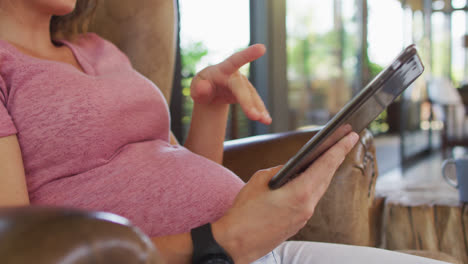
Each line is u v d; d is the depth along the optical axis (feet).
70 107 1.87
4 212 0.60
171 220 1.78
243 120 11.05
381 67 14.80
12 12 2.15
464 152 16.65
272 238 1.51
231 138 10.77
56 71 1.93
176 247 1.48
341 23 12.99
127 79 2.18
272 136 3.13
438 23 17.95
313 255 2.08
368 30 13.99
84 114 1.89
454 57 19.17
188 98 9.93
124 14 3.14
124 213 1.75
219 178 1.99
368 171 2.93
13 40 2.16
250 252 1.52
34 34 2.23
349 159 2.82
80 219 0.61
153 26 3.25
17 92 1.84
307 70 12.08
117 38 3.14
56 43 2.45
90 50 2.52
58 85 1.89
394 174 13.33
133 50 3.18
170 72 3.42
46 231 0.57
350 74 13.38
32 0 2.12
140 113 2.12
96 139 1.89
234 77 1.88
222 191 1.92
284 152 2.95
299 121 11.89
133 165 1.88
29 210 0.61
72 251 0.56
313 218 2.88
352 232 2.81
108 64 2.42
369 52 14.14
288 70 11.50
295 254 2.12
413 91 15.66
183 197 1.83
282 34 11.01
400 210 4.08
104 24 3.09
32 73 1.88
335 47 12.85
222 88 2.21
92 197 1.78
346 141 1.49
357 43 13.53
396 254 1.99
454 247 3.81
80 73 2.03
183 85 9.90
